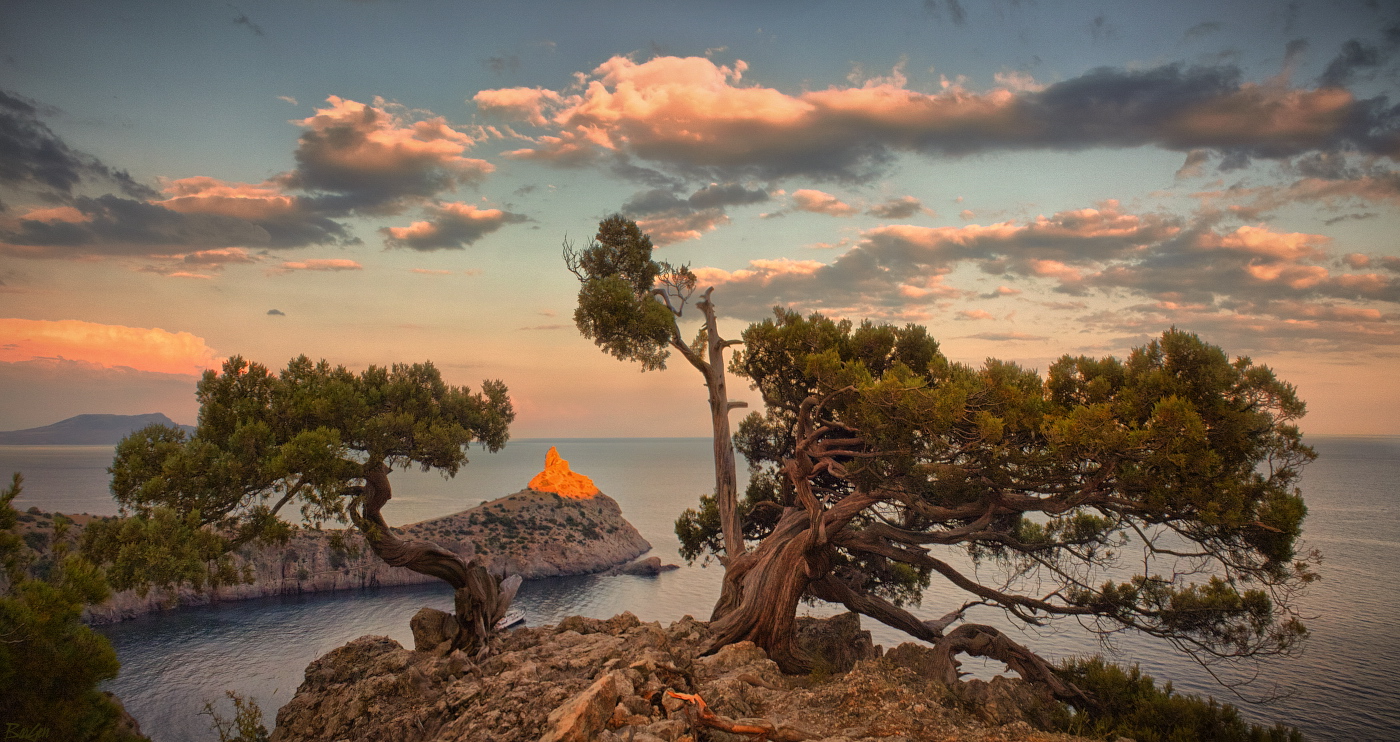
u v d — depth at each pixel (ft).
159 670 198.59
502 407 82.07
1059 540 75.36
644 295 92.79
